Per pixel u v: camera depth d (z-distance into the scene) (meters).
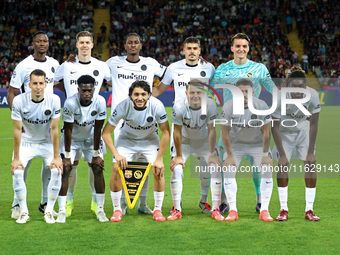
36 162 9.75
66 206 5.90
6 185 7.62
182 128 5.81
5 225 5.38
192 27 30.62
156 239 4.84
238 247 4.59
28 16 29.94
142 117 5.52
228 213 6.01
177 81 6.29
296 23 31.47
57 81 6.37
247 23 30.88
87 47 6.19
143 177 5.56
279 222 5.47
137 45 6.40
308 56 28.53
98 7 32.34
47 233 5.06
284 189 5.55
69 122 5.52
